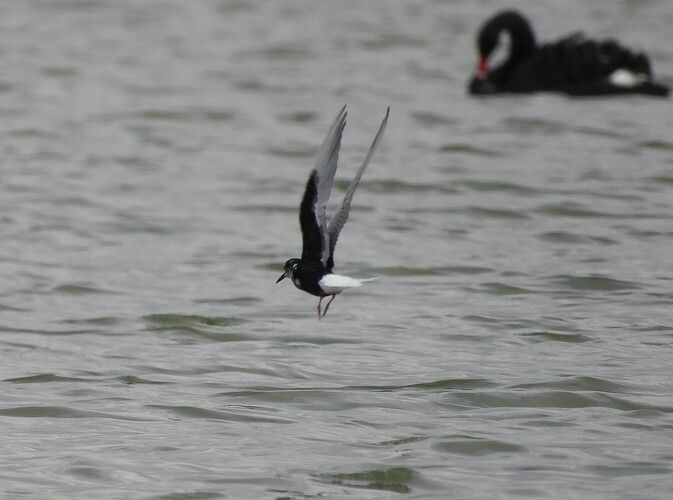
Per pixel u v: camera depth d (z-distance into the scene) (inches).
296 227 715.4
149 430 412.8
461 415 427.8
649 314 553.9
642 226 709.9
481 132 938.7
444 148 889.5
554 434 408.5
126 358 494.6
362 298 584.7
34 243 673.0
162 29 1302.9
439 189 795.4
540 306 569.9
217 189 791.7
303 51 1208.8
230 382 463.8
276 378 470.0
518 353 500.1
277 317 555.5
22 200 754.2
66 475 374.9
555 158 866.1
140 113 979.3
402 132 940.6
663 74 1127.6
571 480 370.3
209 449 395.9
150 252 661.3
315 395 446.3
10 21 1317.7
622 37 1272.1
